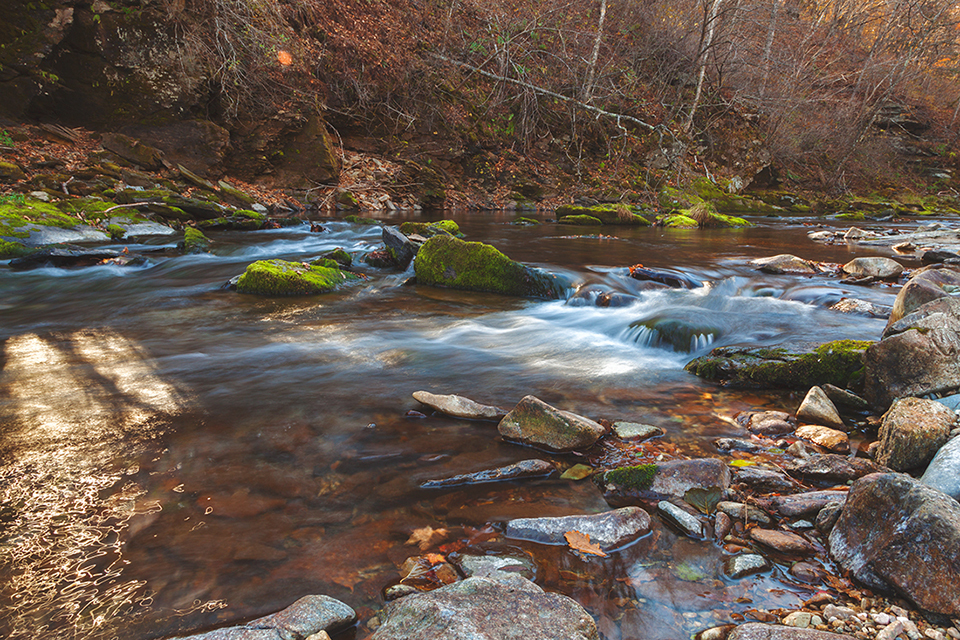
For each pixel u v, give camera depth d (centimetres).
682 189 2342
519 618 167
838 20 3234
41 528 223
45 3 1265
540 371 436
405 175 1959
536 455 295
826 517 231
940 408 291
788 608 188
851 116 2972
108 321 570
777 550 217
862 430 330
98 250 857
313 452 294
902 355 339
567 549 217
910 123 3356
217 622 177
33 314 595
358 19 1873
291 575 201
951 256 955
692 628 179
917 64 3144
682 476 261
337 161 1817
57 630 173
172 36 1410
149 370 421
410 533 227
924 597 181
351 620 177
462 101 2128
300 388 389
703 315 551
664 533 230
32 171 1153
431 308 644
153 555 209
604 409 360
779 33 2966
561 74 2255
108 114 1386
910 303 412
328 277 753
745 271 848
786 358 403
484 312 630
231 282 727
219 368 428
